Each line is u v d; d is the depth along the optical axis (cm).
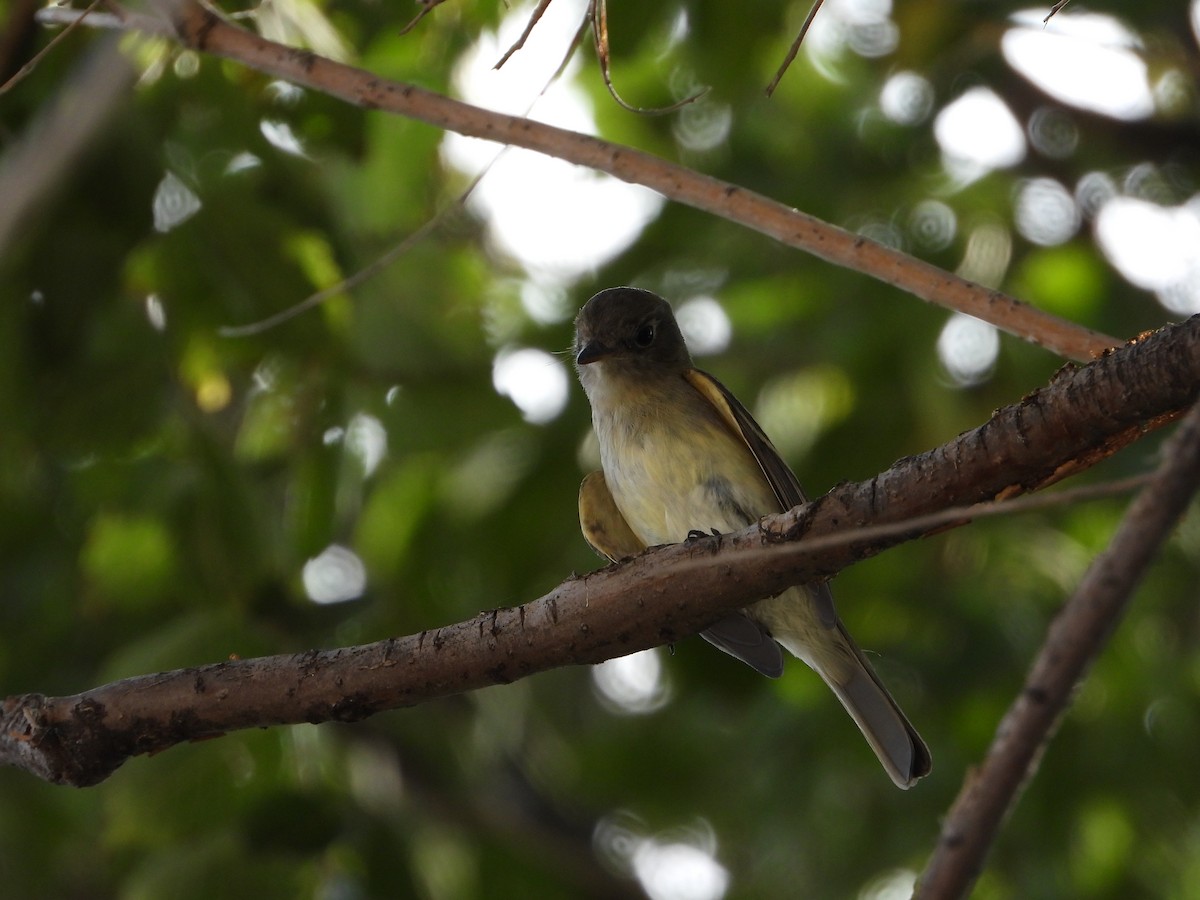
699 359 1298
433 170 1184
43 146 571
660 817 1533
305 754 1038
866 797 1228
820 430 1205
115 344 947
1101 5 1166
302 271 955
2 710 634
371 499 1227
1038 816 1197
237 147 943
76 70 689
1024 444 535
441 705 1299
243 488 1002
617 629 607
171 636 977
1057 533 1258
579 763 1529
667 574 600
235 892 980
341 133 966
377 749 1250
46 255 900
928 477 552
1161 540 336
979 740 1194
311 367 988
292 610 1095
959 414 1147
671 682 1273
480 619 624
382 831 1118
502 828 1422
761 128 1313
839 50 1380
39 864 1116
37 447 957
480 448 1241
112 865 1167
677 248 1310
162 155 913
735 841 1445
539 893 1361
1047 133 1346
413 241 689
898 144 1302
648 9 959
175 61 915
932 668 1208
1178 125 1349
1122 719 1230
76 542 1132
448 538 1205
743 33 1064
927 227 1235
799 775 1254
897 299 1176
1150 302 1256
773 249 1266
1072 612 342
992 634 1208
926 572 1246
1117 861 1226
